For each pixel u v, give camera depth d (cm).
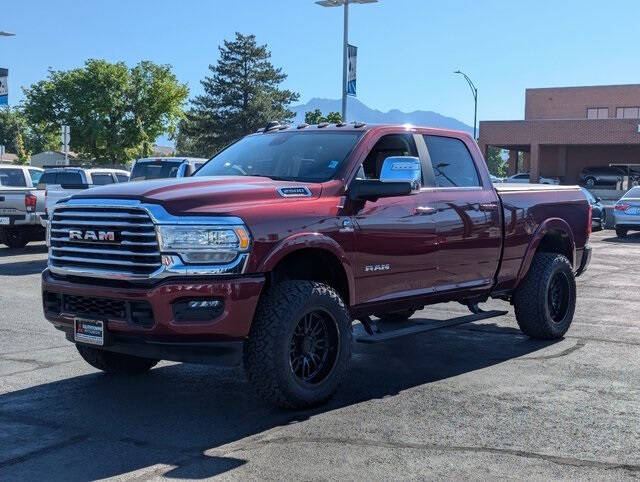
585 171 4694
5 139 11312
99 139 6006
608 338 849
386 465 458
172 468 452
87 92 6053
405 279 652
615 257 1842
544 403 591
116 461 464
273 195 563
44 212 1655
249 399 601
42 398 600
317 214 575
